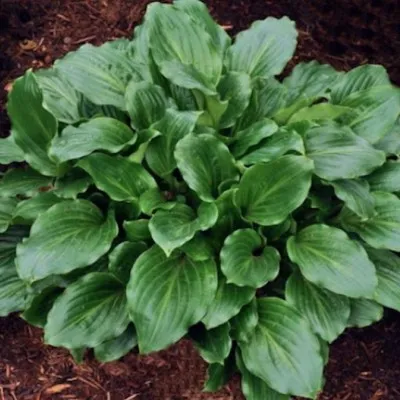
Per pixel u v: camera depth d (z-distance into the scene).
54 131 1.18
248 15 1.75
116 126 1.16
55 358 1.37
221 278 1.13
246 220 1.14
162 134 1.16
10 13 1.72
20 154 1.27
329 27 1.75
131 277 1.08
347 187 1.14
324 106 1.20
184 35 1.22
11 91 1.13
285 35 1.32
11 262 1.22
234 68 1.32
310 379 1.08
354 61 1.72
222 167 1.15
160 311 1.07
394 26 1.75
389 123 1.22
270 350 1.10
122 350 1.15
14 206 1.25
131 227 1.12
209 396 1.33
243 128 1.26
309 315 1.13
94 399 1.33
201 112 1.15
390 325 1.42
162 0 1.75
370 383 1.36
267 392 1.13
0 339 1.39
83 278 1.12
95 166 1.13
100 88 1.21
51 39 1.71
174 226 1.10
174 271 1.11
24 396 1.34
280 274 1.22
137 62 1.25
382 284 1.17
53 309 1.10
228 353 1.09
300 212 1.22
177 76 1.14
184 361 1.35
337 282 1.08
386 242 1.15
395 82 1.69
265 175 1.12
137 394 1.33
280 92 1.27
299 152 1.14
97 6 1.75
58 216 1.12
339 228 1.19
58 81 1.30
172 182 1.23
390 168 1.21
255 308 1.11
